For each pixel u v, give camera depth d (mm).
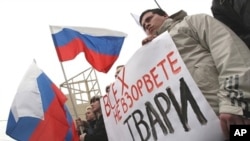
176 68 1881
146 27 2330
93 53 4734
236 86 1520
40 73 3770
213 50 1729
